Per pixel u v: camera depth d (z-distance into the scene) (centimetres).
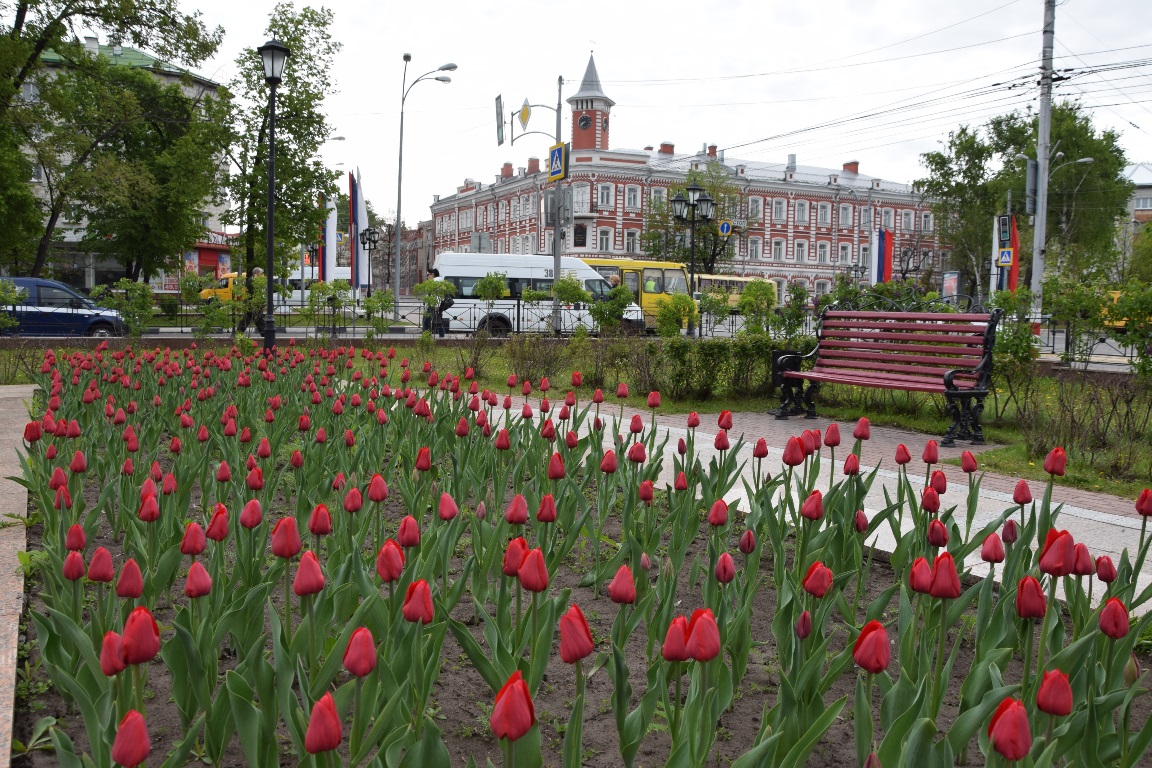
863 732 233
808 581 276
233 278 3900
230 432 547
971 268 6050
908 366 1002
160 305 3294
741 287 4203
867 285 1307
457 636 269
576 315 2919
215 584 323
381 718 232
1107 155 5747
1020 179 5659
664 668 260
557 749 293
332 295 2356
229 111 2991
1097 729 231
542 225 6900
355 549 331
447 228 8856
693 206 2961
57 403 645
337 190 3138
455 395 745
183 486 470
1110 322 1062
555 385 1479
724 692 271
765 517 401
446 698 326
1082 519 593
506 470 541
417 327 3641
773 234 7238
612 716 315
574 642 210
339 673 330
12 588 394
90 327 2517
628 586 264
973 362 953
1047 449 837
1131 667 273
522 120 3131
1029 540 384
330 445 584
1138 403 931
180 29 3000
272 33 2925
